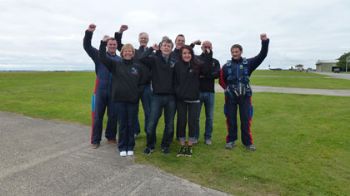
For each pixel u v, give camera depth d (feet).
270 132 22.52
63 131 22.18
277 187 12.64
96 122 18.26
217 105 37.91
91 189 12.09
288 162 15.69
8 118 27.02
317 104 38.58
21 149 17.24
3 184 12.35
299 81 95.04
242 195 11.86
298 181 13.25
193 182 12.98
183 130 16.76
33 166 14.49
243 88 17.61
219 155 16.76
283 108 34.88
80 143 18.89
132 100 16.33
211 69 18.29
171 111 16.72
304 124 25.54
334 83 84.38
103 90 18.33
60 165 14.73
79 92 53.11
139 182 12.85
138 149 17.84
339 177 13.76
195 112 16.66
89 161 15.44
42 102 38.52
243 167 14.85
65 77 117.19
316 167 14.98
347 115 30.14
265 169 14.61
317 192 12.25
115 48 18.61
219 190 12.26
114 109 18.84
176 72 16.39
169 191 12.04
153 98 16.61
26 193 11.58
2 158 15.53
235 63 17.87
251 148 17.85
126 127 16.67
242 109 17.88
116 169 14.35
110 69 16.83
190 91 16.26
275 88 66.90
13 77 113.80
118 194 11.69
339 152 17.47
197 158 16.19
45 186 12.26
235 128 18.25
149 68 16.83
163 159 15.96
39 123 25.00
